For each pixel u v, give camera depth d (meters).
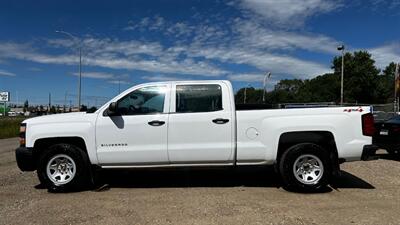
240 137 7.45
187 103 7.59
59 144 7.60
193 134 7.46
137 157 7.51
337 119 7.36
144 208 6.38
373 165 10.55
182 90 7.62
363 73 86.81
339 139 7.32
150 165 7.58
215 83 7.62
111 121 7.56
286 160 7.29
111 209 6.35
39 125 7.68
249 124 7.45
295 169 7.30
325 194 7.22
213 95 7.59
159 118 7.50
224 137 7.45
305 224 5.55
